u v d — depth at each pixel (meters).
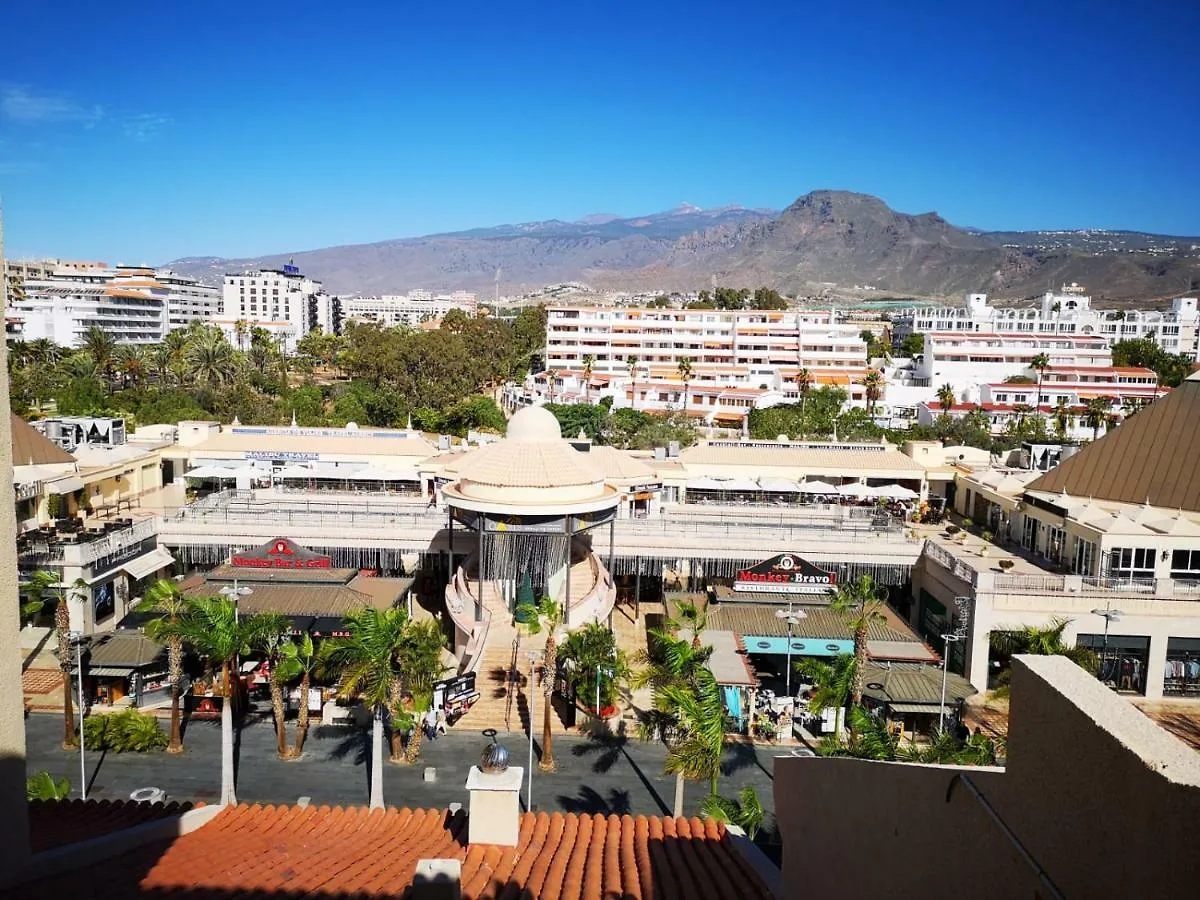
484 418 128.25
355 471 69.19
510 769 15.60
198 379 142.50
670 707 31.50
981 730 41.50
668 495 70.94
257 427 77.81
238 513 59.31
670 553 57.91
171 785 34.28
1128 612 45.81
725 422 140.75
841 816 11.06
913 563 56.66
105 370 141.50
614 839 17.25
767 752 39.25
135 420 109.94
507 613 49.34
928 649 43.84
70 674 37.47
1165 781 4.74
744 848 16.69
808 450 77.12
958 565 49.72
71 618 48.28
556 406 119.69
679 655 34.09
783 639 44.59
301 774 35.41
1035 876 6.21
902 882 8.84
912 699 38.81
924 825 8.34
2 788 9.73
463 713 41.06
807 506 68.44
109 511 64.62
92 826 15.73
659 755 38.25
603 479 52.06
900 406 155.25
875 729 31.02
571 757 37.78
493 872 14.04
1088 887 5.54
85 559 48.78
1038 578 46.19
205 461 72.88
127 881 11.79
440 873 10.70
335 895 12.10
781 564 50.38
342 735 39.25
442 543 58.22
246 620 37.22
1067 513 52.81
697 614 43.28
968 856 7.36
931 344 171.00
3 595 9.44
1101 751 5.45
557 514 47.53
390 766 36.28
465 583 52.66
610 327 190.75
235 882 12.37
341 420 121.25
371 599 47.97
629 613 58.19
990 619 46.53
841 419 114.62
